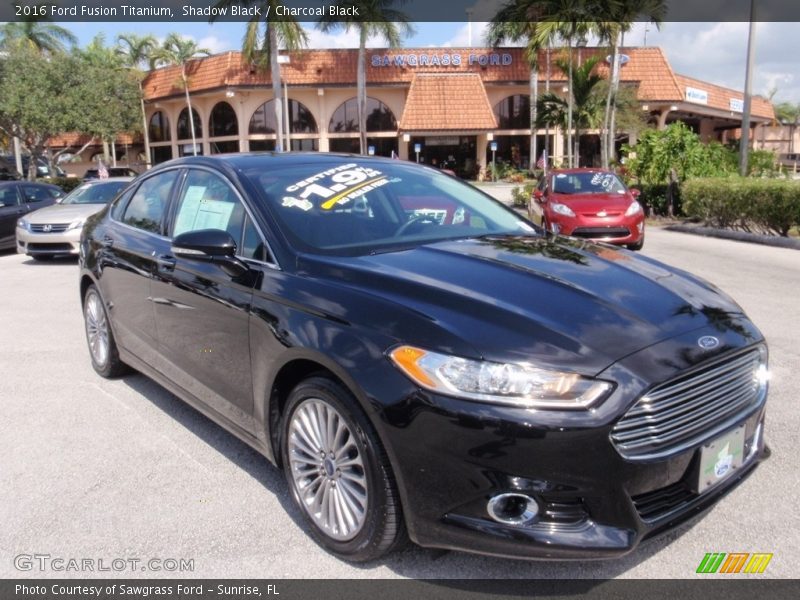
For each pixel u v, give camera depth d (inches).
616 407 96.7
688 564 114.5
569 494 96.7
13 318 299.4
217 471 150.0
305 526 127.6
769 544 119.7
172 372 166.2
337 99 1648.6
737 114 1887.3
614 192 493.7
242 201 147.3
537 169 1419.8
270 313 125.7
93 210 464.8
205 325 146.3
